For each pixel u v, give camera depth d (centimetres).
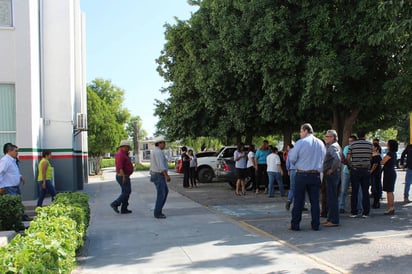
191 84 1988
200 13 1734
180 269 557
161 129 2614
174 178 2498
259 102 1366
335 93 1135
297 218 782
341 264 555
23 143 1321
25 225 899
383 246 644
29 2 1348
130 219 965
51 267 327
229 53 1391
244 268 551
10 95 1352
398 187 1609
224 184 1975
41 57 1568
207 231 799
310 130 790
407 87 947
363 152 895
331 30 1073
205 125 2102
